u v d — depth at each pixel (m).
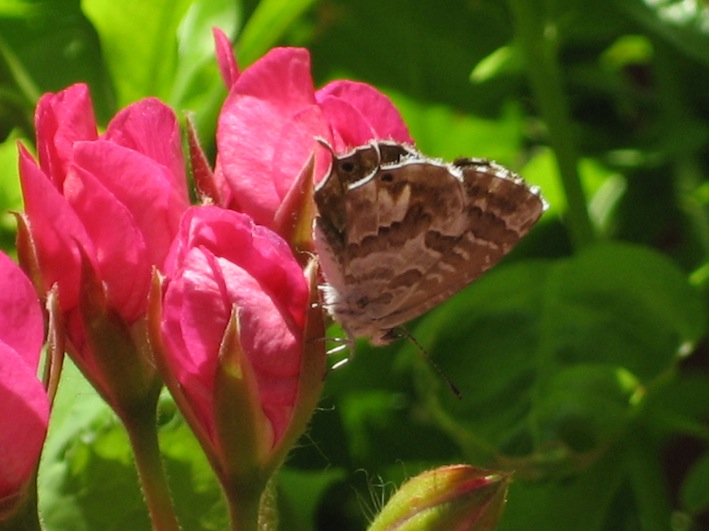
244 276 0.15
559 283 0.20
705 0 0.21
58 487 0.18
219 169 0.16
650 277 0.20
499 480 0.15
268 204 0.16
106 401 0.16
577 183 0.21
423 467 0.21
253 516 0.15
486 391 0.20
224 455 0.15
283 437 0.15
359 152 0.15
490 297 0.20
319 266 0.16
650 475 0.21
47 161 0.15
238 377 0.15
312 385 0.15
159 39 0.21
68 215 0.15
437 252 0.16
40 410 0.15
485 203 0.16
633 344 0.20
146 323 0.15
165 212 0.15
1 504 0.15
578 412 0.20
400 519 0.15
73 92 0.15
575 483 0.21
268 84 0.16
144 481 0.16
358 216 0.16
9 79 0.20
